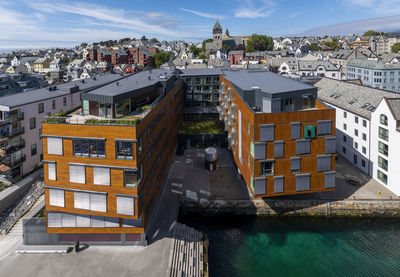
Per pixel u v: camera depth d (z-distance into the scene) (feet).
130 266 106.83
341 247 128.47
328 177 135.03
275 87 159.33
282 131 128.16
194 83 266.16
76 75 524.11
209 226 144.25
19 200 155.22
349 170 182.80
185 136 223.92
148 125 123.95
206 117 257.55
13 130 164.04
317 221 146.92
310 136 129.80
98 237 119.44
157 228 129.18
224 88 226.99
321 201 148.46
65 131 108.17
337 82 234.38
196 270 110.63
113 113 125.80
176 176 179.52
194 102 270.46
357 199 148.56
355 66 430.20
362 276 112.16
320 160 133.08
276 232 139.33
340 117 204.03
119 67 620.08
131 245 118.83
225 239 134.10
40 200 152.56
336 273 113.39
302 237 135.54
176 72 248.32
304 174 132.87
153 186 135.74
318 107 144.77
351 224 144.15
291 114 127.34
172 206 146.41
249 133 136.56
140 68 651.25
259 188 131.03
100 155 107.86
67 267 106.93
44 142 110.83
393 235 135.85
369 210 147.23
